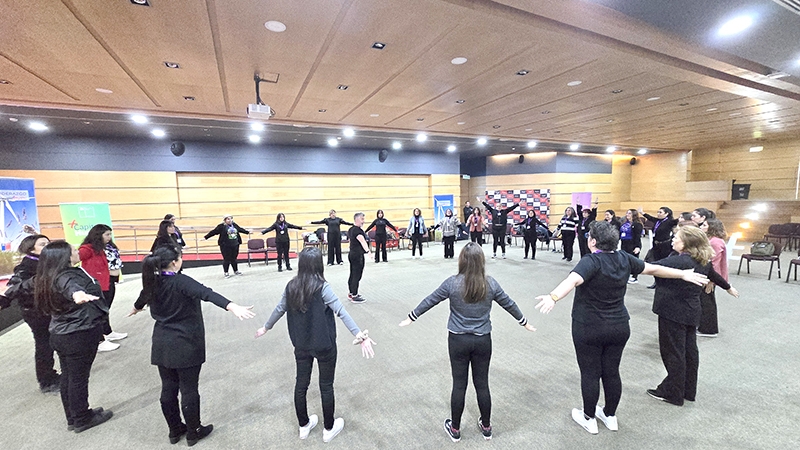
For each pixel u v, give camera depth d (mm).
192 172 9477
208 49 3393
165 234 5289
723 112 6703
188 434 2156
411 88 4785
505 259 8359
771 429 2217
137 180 8828
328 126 7281
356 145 10789
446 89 4871
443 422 2371
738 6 2896
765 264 7340
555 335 3787
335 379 2951
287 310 2168
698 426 2262
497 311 4613
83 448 2182
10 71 3832
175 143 8992
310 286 2102
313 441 2205
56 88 4461
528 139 9758
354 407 2559
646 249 9859
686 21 3141
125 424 2410
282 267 8008
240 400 2676
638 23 3186
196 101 5164
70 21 2773
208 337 3908
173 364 2020
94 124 6898
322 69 4023
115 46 3260
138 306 2072
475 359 2125
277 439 2232
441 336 3838
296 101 5332
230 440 2225
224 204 9867
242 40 3238
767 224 10961
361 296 5363
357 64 3895
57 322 2215
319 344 2100
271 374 3070
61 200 8266
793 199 11070
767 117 7281
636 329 3887
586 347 2146
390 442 2184
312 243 8922
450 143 10477
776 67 4219
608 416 2229
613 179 14633
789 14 3004
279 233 7461
